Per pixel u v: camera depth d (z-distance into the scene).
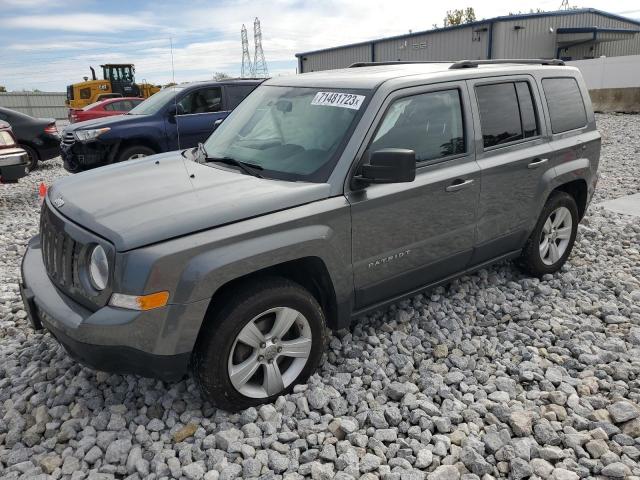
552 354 3.74
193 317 2.76
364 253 3.44
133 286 2.66
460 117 3.99
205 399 3.10
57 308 2.92
